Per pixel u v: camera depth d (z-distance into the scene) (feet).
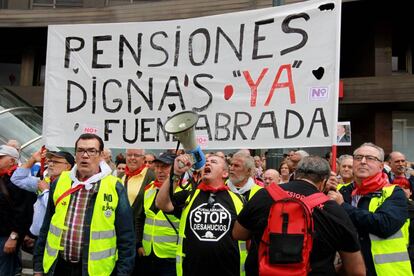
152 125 14.14
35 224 15.21
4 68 65.16
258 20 13.32
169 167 13.46
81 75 14.90
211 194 11.00
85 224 10.37
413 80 47.39
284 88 12.80
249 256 9.11
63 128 14.88
